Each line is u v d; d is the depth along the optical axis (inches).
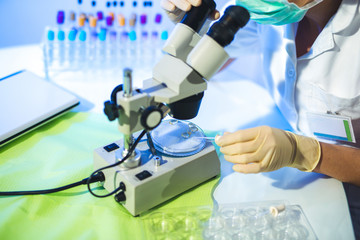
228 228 36.2
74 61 62.9
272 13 42.1
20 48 67.2
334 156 42.9
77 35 61.2
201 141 41.1
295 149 41.6
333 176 43.4
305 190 42.3
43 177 40.5
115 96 34.0
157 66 34.5
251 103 60.0
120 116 32.5
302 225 36.9
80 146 45.8
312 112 49.2
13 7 77.0
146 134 40.3
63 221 35.2
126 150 36.8
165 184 37.1
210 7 35.5
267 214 37.8
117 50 64.4
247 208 38.6
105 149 39.3
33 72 60.7
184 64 33.2
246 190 41.6
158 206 38.1
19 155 43.6
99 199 38.2
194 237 35.0
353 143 52.4
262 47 62.2
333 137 49.1
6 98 48.6
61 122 49.8
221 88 63.1
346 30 46.6
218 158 41.9
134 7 72.2
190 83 33.1
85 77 61.4
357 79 47.7
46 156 43.8
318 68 49.9
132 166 36.6
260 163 39.7
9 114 45.9
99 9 71.0
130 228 35.3
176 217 37.0
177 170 37.6
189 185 40.0
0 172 40.6
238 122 54.7
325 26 48.1
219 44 31.3
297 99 54.6
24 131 45.1
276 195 41.3
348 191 51.0
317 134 50.7
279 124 55.7
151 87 33.9
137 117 33.0
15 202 36.4
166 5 46.0
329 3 48.3
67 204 37.2
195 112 36.6
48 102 49.1
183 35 34.0
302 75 52.4
